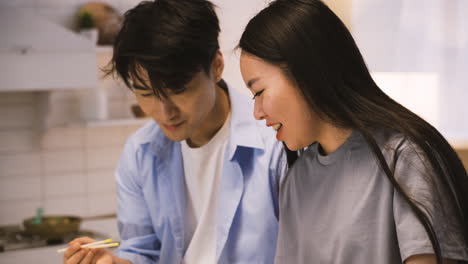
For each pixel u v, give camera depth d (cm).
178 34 120
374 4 409
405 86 429
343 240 112
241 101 148
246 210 144
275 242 143
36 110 340
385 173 107
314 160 122
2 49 294
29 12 302
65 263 138
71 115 344
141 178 157
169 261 153
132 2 349
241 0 204
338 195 115
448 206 102
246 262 143
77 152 351
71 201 351
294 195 126
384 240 107
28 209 343
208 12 127
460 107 438
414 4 426
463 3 434
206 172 148
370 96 109
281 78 110
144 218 159
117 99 353
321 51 108
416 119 106
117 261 142
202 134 147
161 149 154
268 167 143
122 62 124
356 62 111
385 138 109
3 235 307
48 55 303
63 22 342
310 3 110
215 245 147
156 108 127
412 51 427
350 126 110
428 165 102
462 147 371
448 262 102
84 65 310
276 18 110
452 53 434
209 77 128
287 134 114
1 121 336
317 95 108
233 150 143
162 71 119
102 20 341
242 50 114
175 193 152
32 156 342
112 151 359
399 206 104
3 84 294
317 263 118
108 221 341
